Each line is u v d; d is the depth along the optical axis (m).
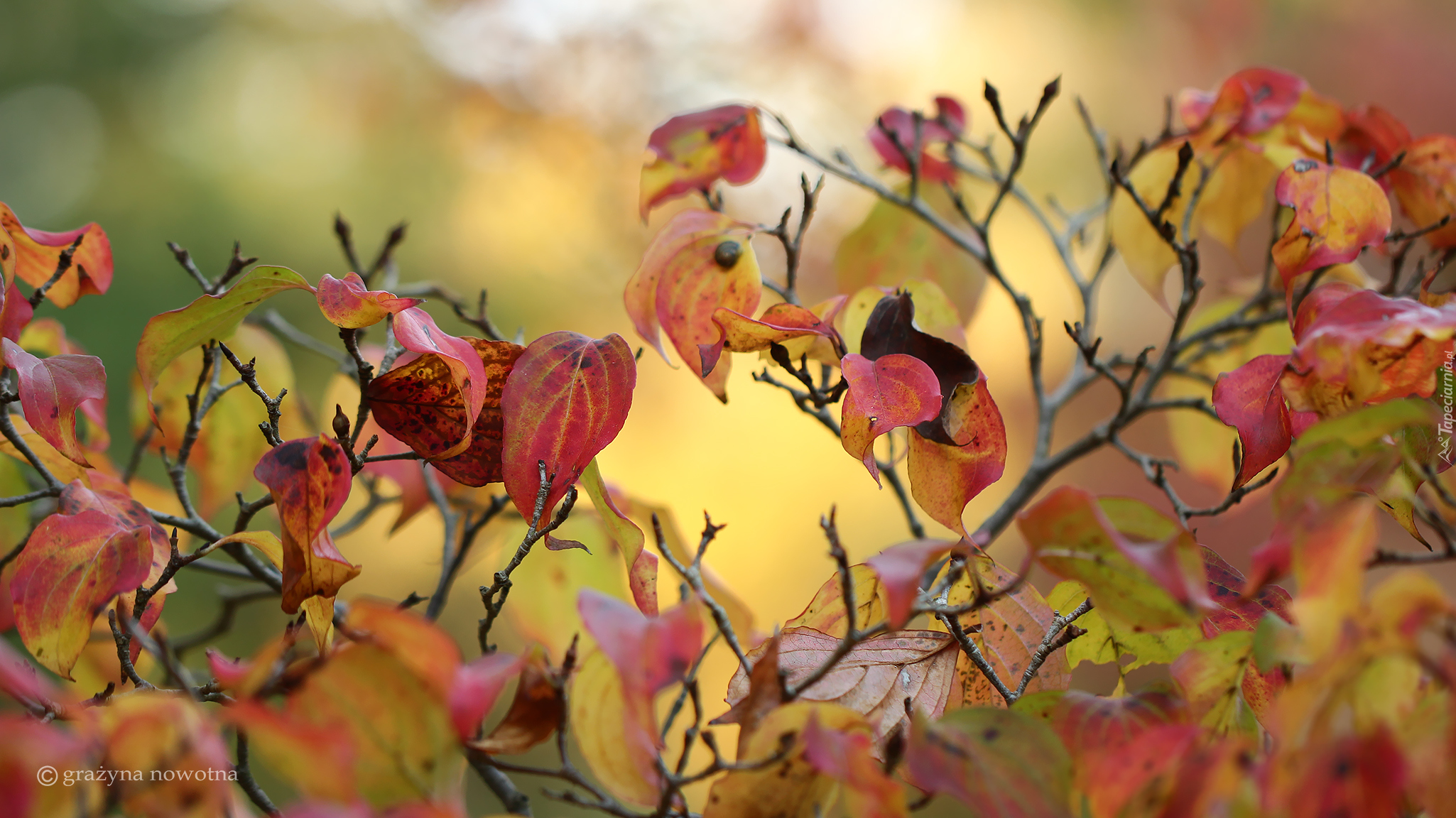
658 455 4.84
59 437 1.53
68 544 1.51
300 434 1.70
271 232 5.56
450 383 1.52
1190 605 1.44
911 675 1.53
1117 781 1.45
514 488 1.52
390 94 5.45
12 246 1.56
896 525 5.01
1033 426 4.62
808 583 4.89
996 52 5.50
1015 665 1.54
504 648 2.81
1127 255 1.69
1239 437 1.54
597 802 1.50
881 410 1.52
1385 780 1.43
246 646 3.89
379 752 1.44
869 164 5.05
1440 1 5.17
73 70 5.94
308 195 5.68
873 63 5.38
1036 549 1.46
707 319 1.59
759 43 5.24
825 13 5.28
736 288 1.59
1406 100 5.12
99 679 1.65
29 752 1.41
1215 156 1.67
